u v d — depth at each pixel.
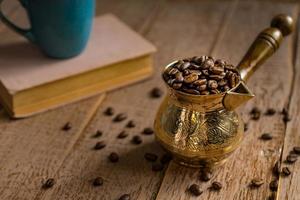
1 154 0.56
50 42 0.63
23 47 0.67
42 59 0.65
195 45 0.74
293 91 0.65
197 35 0.77
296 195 0.52
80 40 0.63
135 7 0.83
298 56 0.72
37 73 0.62
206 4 0.84
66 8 0.60
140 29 0.78
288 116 0.61
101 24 0.71
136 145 0.58
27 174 0.54
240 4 0.84
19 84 0.60
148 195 0.52
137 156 0.56
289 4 0.84
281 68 0.69
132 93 0.65
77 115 0.62
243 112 0.62
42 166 0.55
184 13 0.82
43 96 0.62
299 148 0.56
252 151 0.57
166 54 0.72
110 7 0.83
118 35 0.69
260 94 0.65
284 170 0.54
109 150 0.57
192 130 0.51
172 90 0.51
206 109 0.51
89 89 0.64
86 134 0.59
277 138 0.58
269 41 0.55
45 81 0.61
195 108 0.51
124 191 0.52
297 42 0.75
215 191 0.52
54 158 0.56
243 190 0.52
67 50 0.64
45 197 0.52
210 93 0.50
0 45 0.67
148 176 0.54
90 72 0.63
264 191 0.52
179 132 0.51
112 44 0.67
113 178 0.54
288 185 0.53
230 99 0.50
